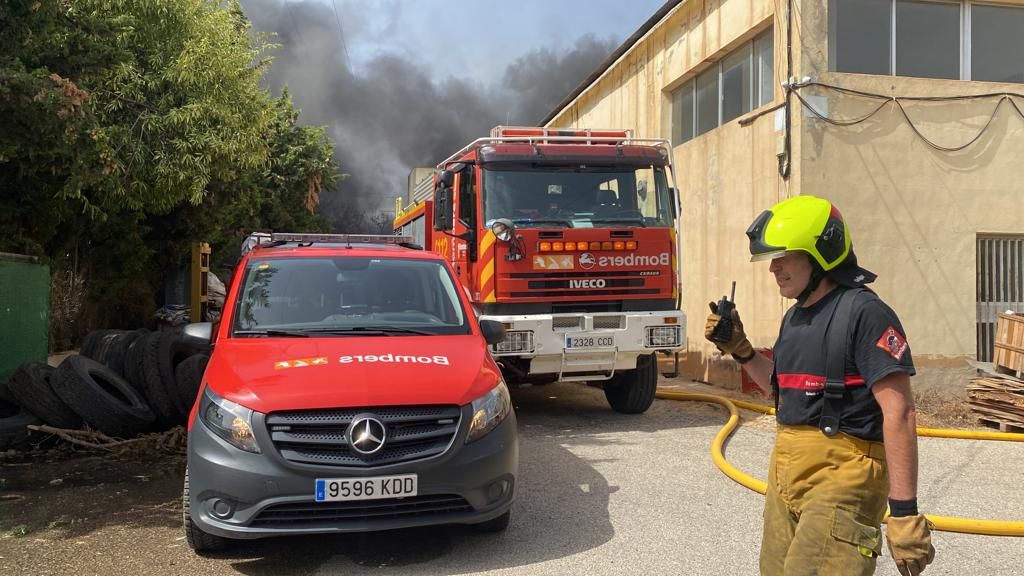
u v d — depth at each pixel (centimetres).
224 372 457
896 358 245
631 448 744
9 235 1001
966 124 1020
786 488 271
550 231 816
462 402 441
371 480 409
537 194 845
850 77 999
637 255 843
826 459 260
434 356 486
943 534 495
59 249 1356
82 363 752
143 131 1176
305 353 478
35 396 727
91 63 805
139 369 781
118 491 593
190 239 2078
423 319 557
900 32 1041
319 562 444
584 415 938
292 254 596
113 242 1789
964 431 811
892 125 1007
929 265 1008
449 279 600
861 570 249
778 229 266
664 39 1462
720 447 725
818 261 263
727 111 1261
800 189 991
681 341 848
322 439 413
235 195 2028
